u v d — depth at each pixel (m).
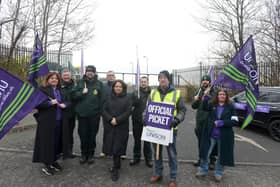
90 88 5.43
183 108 4.57
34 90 4.35
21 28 12.98
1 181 4.57
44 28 14.80
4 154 5.99
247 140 7.99
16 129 8.23
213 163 5.35
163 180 4.76
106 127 4.88
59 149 5.12
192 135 8.52
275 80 13.20
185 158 6.07
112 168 4.93
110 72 6.02
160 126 4.47
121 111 4.82
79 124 5.41
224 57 16.77
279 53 14.57
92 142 5.54
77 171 5.10
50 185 4.47
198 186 4.57
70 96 5.38
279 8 14.66
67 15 15.98
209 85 5.19
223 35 16.80
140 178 4.83
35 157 4.80
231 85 4.86
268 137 8.45
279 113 7.97
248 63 4.75
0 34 12.88
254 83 4.71
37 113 4.89
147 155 5.44
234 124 4.59
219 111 4.79
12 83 4.18
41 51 5.32
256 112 8.65
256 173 5.23
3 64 11.27
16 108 4.19
